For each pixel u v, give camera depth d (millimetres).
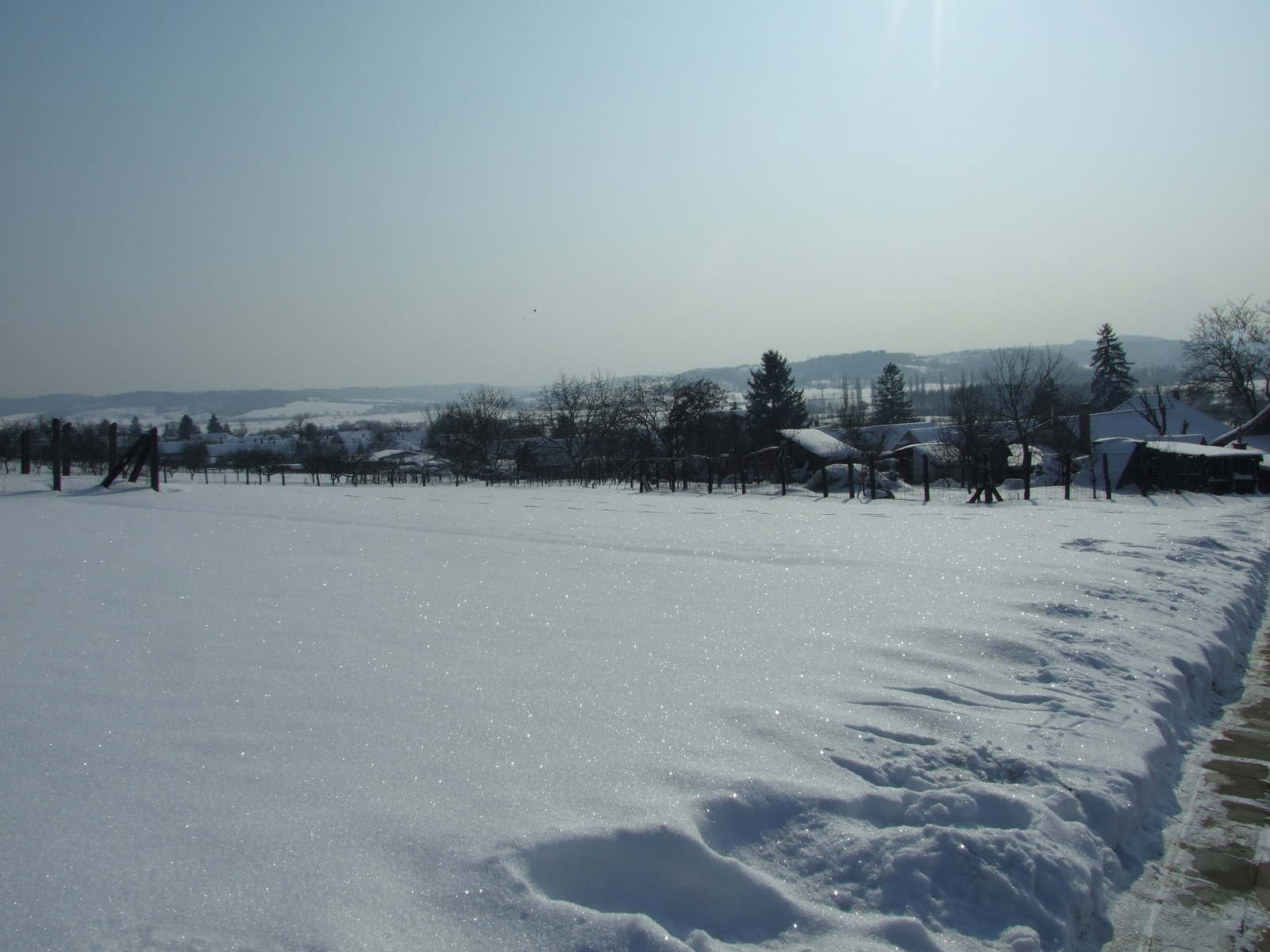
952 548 11320
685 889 2914
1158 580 8711
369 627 6430
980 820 3479
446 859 2898
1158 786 4410
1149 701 5133
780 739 4113
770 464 42656
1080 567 9398
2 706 4477
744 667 5363
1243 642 7727
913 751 4070
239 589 8023
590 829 3043
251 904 2643
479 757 3812
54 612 6898
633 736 4098
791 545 11773
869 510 20250
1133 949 3139
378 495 24375
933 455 40719
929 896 3000
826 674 5254
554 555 10648
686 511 18969
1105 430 56031
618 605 7336
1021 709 4812
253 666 5281
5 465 31328
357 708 4492
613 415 64375
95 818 3191
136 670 5176
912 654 5727
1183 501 25000
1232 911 3395
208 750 3875
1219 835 4023
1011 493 30062
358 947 2445
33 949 2393
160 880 2764
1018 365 52625
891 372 95750
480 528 14000
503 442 65875
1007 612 7027
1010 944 2844
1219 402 78125
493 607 7234
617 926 2574
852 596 7789
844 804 3443
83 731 4105
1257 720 5664
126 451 22688
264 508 17703
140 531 12844
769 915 2848
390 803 3330
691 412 57562
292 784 3510
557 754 3850
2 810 3250
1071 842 3422
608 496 26156
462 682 4973
